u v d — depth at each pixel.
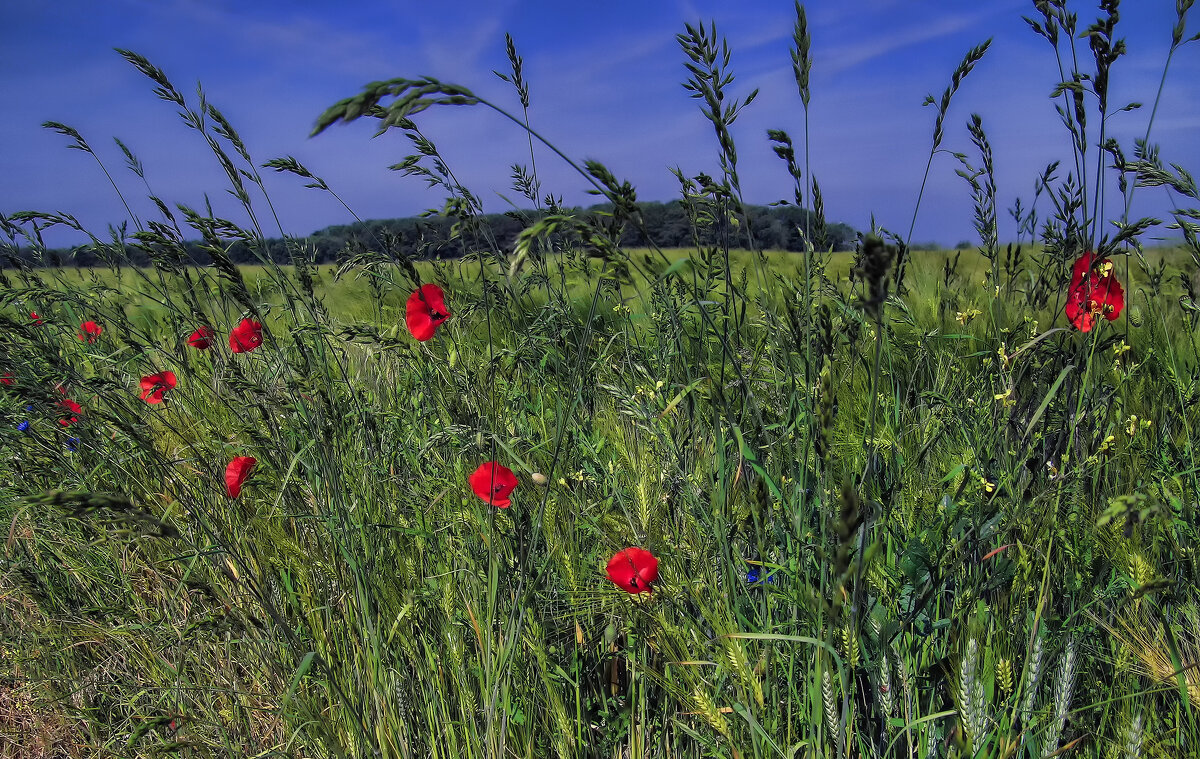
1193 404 2.44
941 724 1.64
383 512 2.32
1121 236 1.74
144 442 2.15
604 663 2.11
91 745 2.12
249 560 2.22
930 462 2.28
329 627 2.07
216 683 2.20
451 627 1.91
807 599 1.52
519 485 2.17
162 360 3.63
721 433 1.69
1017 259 3.02
